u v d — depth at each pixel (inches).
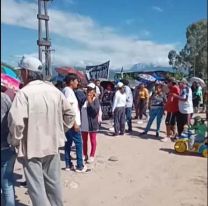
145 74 841.5
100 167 311.6
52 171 184.5
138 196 249.9
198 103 715.4
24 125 172.2
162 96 446.9
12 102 175.3
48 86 180.9
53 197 187.0
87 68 690.8
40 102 174.2
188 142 369.1
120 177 288.8
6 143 179.9
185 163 333.7
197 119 374.0
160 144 413.7
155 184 275.1
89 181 274.4
